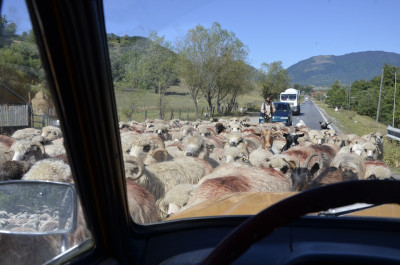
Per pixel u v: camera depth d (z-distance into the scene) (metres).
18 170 3.04
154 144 8.84
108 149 1.56
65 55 1.33
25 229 1.88
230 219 1.99
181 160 7.87
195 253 1.71
